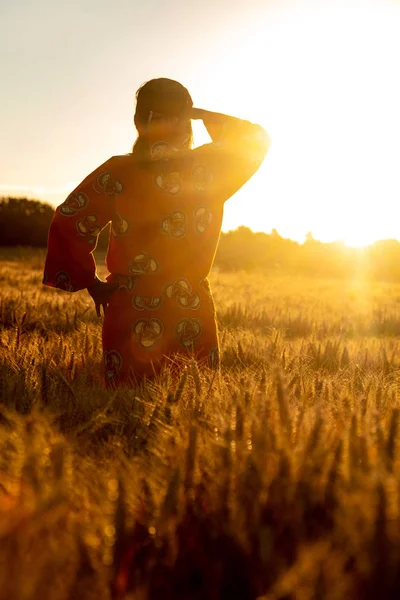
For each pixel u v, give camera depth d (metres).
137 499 1.78
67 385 2.82
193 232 3.76
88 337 4.20
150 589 1.56
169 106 3.66
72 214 3.62
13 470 1.83
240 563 1.54
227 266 40.56
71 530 1.59
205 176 3.78
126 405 2.79
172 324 3.75
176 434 2.18
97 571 1.51
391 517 1.50
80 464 2.01
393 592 1.43
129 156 3.70
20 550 1.44
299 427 2.10
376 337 8.05
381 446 1.92
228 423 2.21
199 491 1.83
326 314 10.75
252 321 9.03
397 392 3.18
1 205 59.72
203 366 3.59
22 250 39.78
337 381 3.28
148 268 3.72
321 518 1.66
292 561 1.54
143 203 3.68
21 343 4.10
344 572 1.51
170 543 1.63
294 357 4.05
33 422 1.95
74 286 3.70
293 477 1.74
